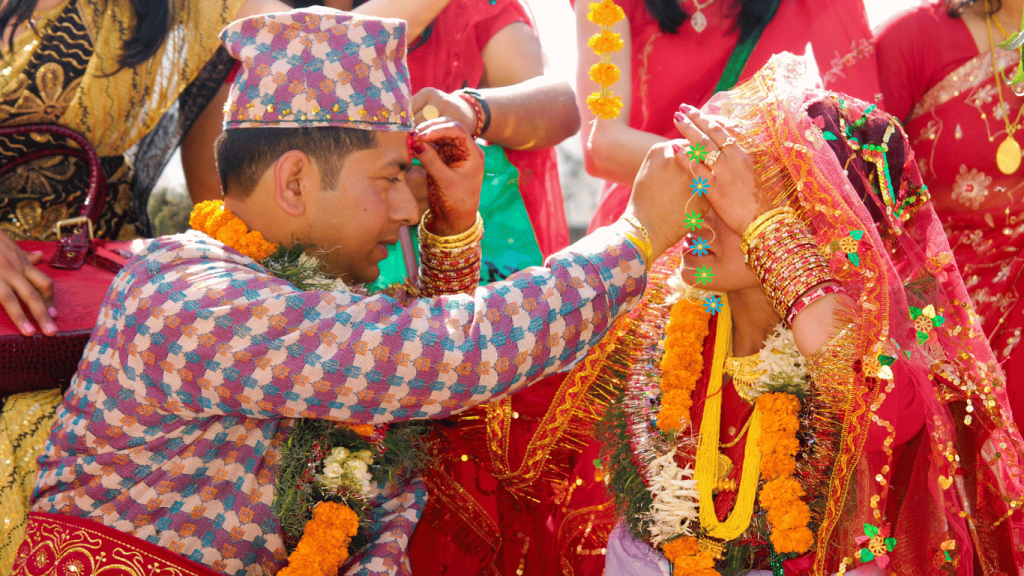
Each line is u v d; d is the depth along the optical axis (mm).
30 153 2051
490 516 1947
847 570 1483
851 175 1466
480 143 2223
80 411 1468
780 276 1396
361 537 1530
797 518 1436
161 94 2207
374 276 1632
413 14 2168
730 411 1568
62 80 2078
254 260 1511
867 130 1499
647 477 1578
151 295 1389
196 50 2215
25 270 1777
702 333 1600
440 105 1948
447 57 2326
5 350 1712
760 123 1456
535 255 2225
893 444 1450
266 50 1472
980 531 1607
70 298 1804
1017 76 1668
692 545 1524
